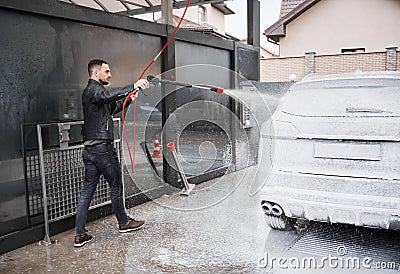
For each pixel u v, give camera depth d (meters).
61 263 2.88
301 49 14.72
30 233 3.28
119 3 7.82
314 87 3.04
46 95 3.43
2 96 3.10
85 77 3.78
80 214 3.21
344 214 2.71
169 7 4.97
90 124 3.20
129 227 3.51
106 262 2.89
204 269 2.74
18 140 3.22
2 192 3.12
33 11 3.22
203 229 3.55
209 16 15.88
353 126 2.71
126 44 4.21
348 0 13.95
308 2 14.24
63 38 3.55
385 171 2.61
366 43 13.90
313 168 2.82
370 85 2.87
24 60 3.24
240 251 3.02
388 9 13.52
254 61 6.75
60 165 3.51
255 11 6.76
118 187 3.44
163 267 2.79
